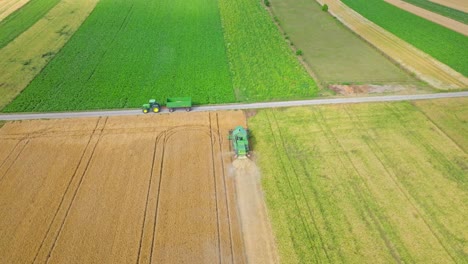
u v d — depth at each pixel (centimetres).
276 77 4931
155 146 3656
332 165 3434
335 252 2642
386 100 4428
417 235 2770
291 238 2744
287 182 3241
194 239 2728
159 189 3158
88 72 4994
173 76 4925
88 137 3772
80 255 2603
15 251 2631
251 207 3006
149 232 2777
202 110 4256
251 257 2611
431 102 4391
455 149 3650
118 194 3100
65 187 3164
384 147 3666
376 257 2609
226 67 5166
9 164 3412
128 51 5562
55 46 5694
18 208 2964
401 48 5747
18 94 4506
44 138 3747
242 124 4003
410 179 3275
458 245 2697
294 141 3750
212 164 3438
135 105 4319
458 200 3066
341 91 4625
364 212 2955
